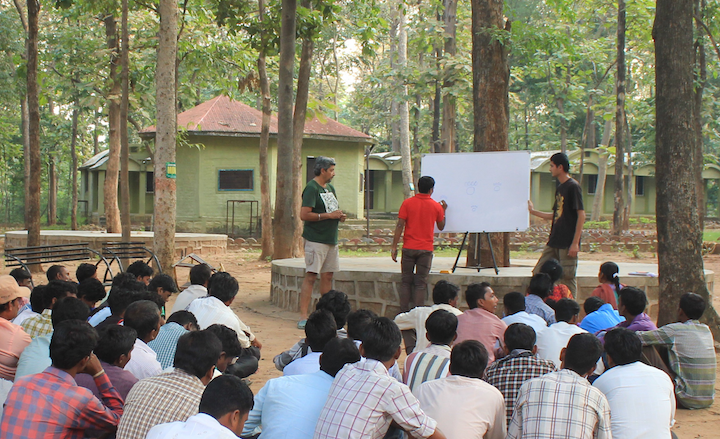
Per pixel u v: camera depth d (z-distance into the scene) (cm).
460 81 1952
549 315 582
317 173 829
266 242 1706
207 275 624
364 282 874
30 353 397
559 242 749
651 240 2191
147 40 1775
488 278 799
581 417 317
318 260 824
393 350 338
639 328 547
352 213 2589
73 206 2898
